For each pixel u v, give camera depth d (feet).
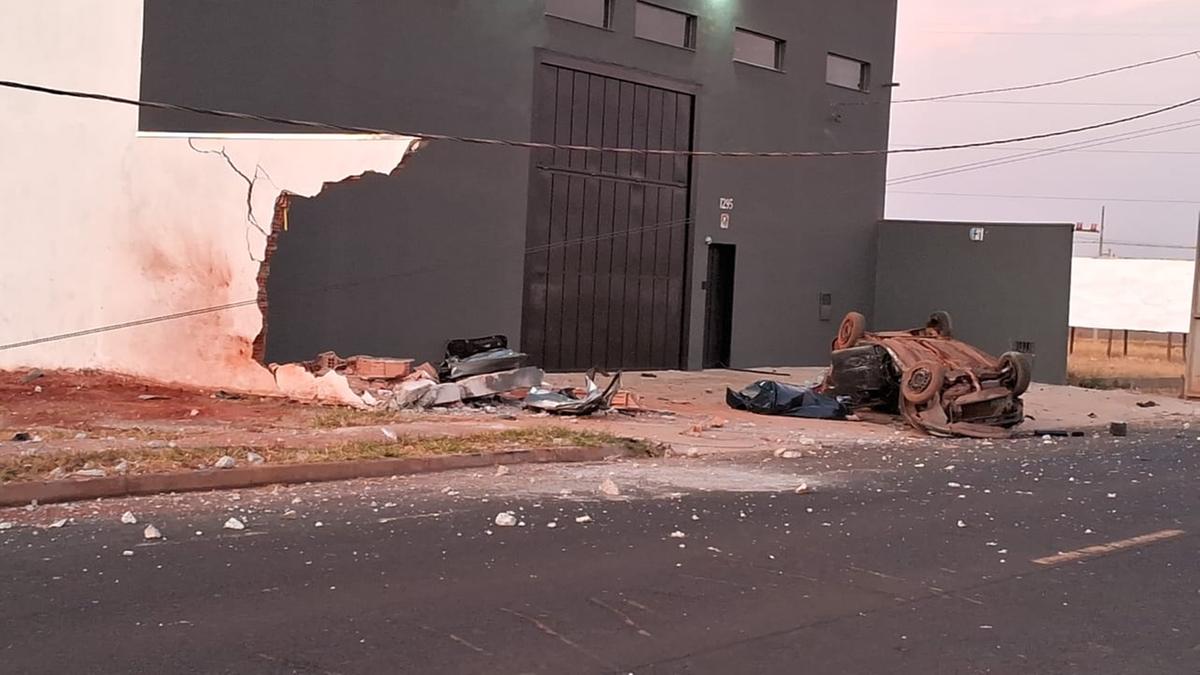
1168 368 110.93
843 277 98.37
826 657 19.39
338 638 19.33
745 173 88.07
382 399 50.78
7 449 35.12
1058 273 91.71
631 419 54.39
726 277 88.58
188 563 24.03
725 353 88.74
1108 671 19.17
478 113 67.87
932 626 21.53
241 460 34.83
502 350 58.34
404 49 64.08
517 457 39.99
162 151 52.21
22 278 54.54
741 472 40.63
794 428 55.06
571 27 73.41
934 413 55.42
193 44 56.65
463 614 21.06
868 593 23.85
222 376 51.65
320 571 23.77
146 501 30.55
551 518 30.42
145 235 52.65
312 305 60.64
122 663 17.71
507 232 69.87
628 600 22.50
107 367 53.62
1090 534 31.14
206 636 19.17
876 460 45.65
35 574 22.77
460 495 33.35
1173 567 27.25
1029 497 37.29
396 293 64.23
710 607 22.25
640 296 80.23
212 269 51.60
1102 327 132.98
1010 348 94.02
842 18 96.32
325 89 61.00
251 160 50.60
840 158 97.19
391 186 63.57
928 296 98.53
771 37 90.38
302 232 60.08
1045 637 21.06
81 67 53.93
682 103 82.58
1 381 51.75
